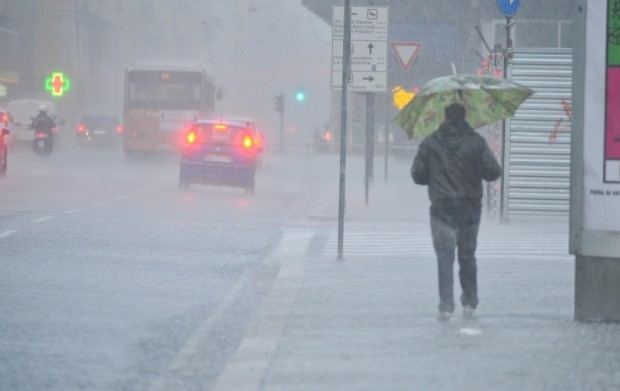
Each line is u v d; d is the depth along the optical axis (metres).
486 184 49.69
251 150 62.19
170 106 96.44
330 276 28.27
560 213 45.41
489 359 18.09
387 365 17.55
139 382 16.94
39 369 17.69
